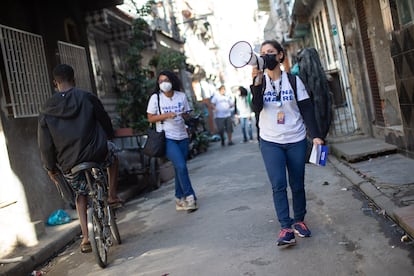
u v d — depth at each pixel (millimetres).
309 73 9188
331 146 9312
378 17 8000
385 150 7758
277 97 4547
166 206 7418
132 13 14930
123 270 4719
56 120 4820
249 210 6207
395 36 6633
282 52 4586
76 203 5199
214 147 15938
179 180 6695
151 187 9320
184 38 23500
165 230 5961
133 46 12672
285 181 4566
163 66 15039
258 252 4559
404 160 7164
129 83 12344
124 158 8812
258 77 4492
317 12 13180
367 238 4496
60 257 5668
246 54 4180
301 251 4402
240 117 15906
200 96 26516
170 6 22203
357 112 9984
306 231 4754
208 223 5906
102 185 5230
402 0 6289
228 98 15984
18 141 6457
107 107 11812
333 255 4203
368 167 7188
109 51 12727
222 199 7168
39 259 5441
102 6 10055
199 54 30922
